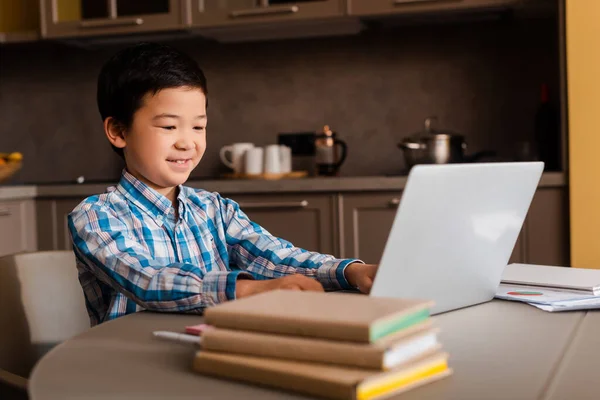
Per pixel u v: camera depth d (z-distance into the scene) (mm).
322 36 3291
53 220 3029
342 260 1168
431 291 964
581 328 903
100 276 1116
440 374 687
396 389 637
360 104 3271
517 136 3098
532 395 636
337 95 3295
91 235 1123
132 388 667
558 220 2584
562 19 2553
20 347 1240
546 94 2908
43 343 1284
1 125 3584
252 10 2951
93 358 771
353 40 3266
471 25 3133
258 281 991
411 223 860
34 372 720
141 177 1284
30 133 3572
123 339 856
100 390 661
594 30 2498
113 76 1239
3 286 1242
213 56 3410
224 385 671
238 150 3209
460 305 1025
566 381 677
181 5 3033
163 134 1213
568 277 1173
